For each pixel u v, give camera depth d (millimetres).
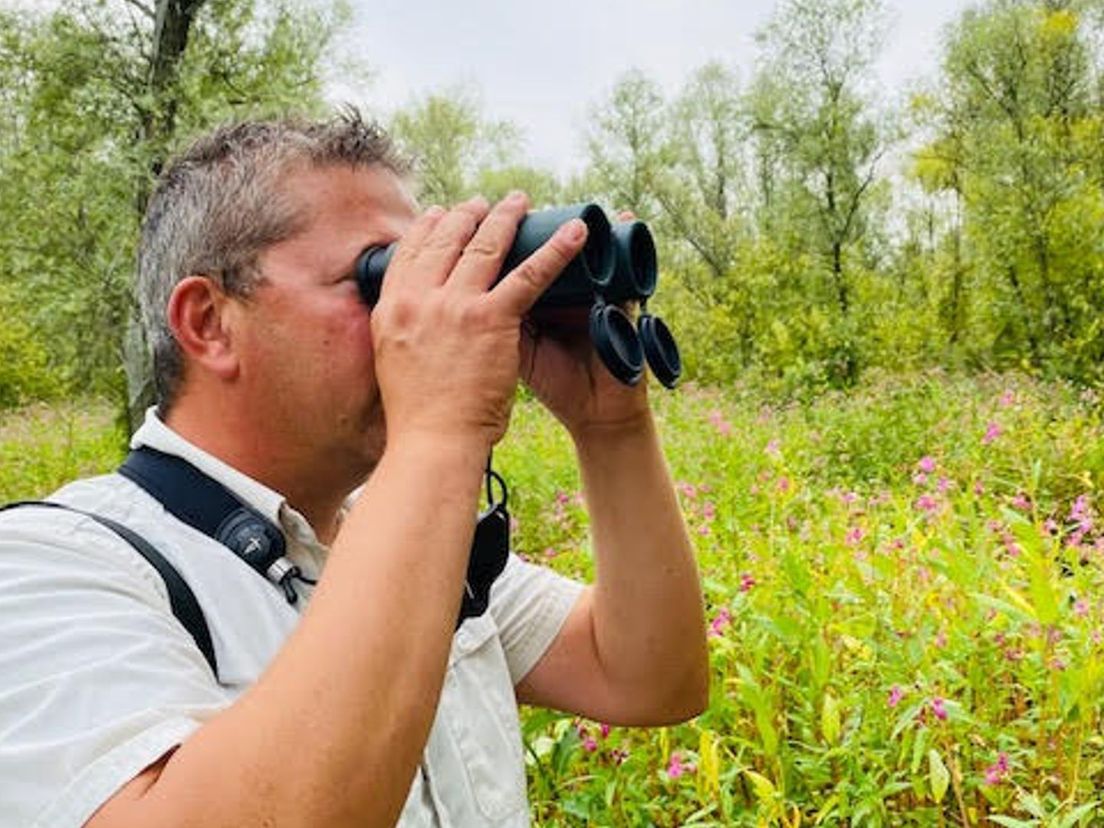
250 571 1082
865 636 2670
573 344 1287
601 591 1347
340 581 850
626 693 1361
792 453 7688
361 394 1090
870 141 22188
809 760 2393
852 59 22422
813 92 22734
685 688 1364
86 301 11461
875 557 2934
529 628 1405
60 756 812
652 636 1331
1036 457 6551
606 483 1321
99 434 15750
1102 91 19516
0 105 11805
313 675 804
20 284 11945
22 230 11641
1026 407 8492
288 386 1093
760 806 2283
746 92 24203
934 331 18484
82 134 11500
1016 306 16953
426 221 1009
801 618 2703
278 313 1079
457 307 946
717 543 3889
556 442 9703
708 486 5953
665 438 9078
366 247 1093
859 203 22906
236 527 1093
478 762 1226
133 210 11156
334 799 780
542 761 2414
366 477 1178
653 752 2570
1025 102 19562
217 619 1032
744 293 21125
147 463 1120
